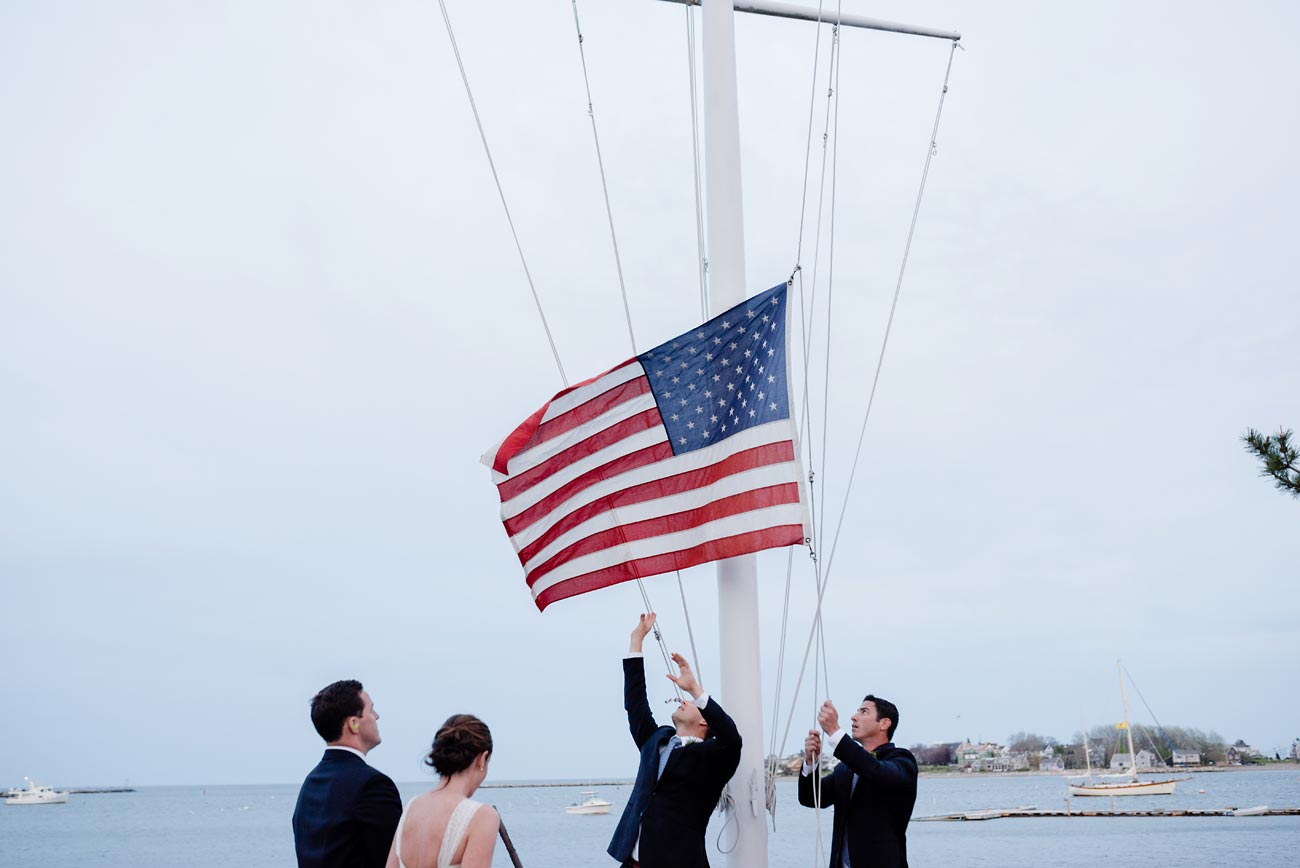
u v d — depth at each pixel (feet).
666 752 20.18
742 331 23.79
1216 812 337.93
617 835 20.22
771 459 22.58
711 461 23.25
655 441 23.91
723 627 22.95
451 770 14.71
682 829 19.30
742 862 21.63
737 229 25.34
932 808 493.77
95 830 409.49
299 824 16.42
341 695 17.12
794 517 22.00
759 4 27.55
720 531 22.63
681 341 24.21
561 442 25.02
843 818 20.86
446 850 14.07
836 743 19.79
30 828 427.33
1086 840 249.34
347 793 16.15
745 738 22.20
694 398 23.85
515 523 25.35
